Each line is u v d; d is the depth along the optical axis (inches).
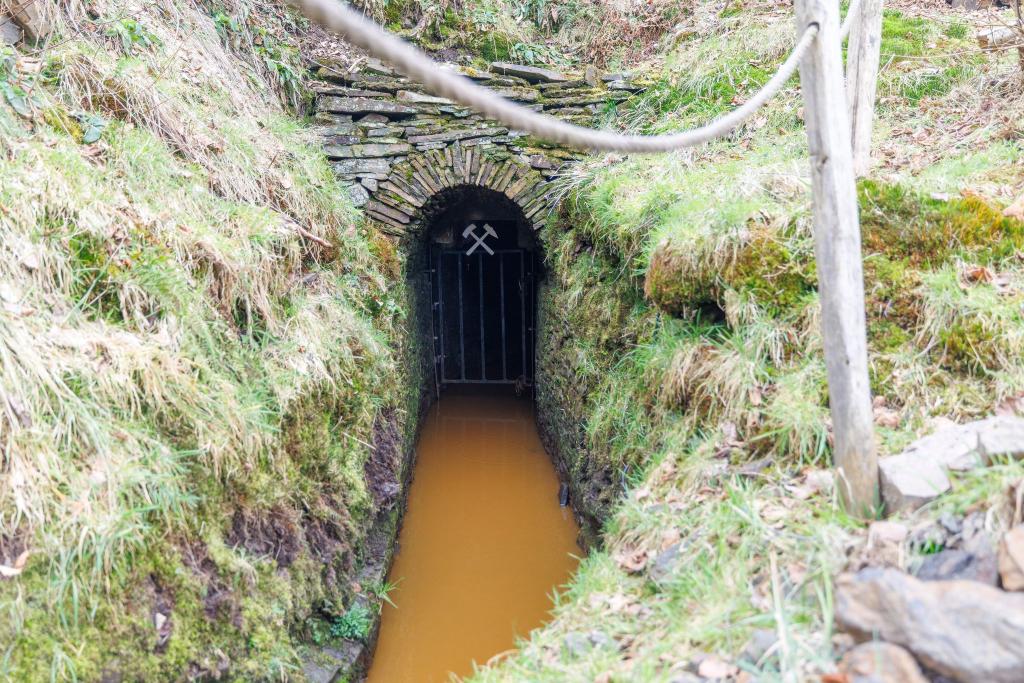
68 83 132.6
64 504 84.4
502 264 373.7
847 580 76.5
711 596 90.8
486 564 200.5
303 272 164.2
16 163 108.8
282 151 188.4
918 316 120.9
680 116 252.2
